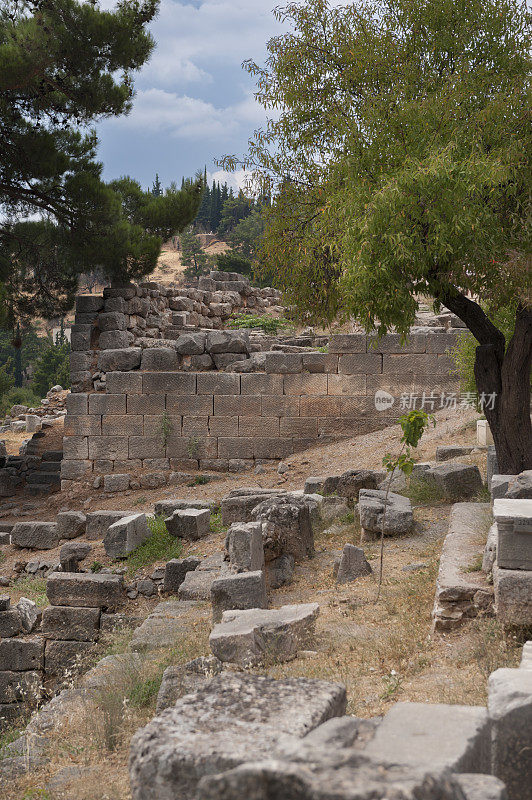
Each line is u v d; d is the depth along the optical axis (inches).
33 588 466.9
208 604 336.8
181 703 118.7
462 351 593.3
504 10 425.1
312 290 500.1
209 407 687.7
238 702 118.0
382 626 268.7
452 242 371.9
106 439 696.4
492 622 236.1
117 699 226.8
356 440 660.7
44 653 391.5
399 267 379.2
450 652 230.4
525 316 399.2
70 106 768.9
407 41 442.3
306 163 464.4
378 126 411.8
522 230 380.2
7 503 747.4
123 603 403.5
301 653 247.3
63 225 800.3
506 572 225.3
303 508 386.9
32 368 3565.5
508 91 414.6
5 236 852.0
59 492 729.6
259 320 1010.7
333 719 107.7
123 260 775.1
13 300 884.0
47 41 674.8
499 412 416.2
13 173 772.6
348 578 338.6
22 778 192.9
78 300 773.3
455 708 108.5
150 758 101.0
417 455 581.6
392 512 400.2
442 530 400.8
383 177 385.4
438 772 74.7
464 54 430.9
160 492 655.8
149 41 753.0
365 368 674.8
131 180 882.1
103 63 738.8
